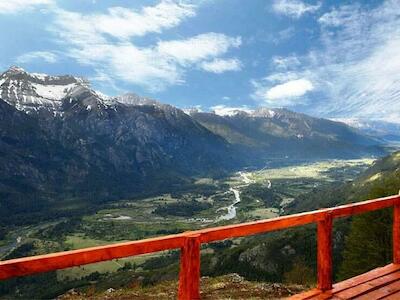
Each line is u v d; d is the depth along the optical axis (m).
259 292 18.64
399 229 7.58
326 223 6.11
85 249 3.90
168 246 4.47
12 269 3.46
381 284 6.61
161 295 20.55
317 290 6.23
